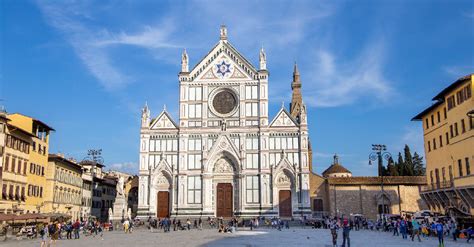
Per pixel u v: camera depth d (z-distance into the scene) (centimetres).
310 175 9912
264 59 9919
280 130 9606
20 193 7488
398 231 6406
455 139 6588
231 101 9881
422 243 4584
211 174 9538
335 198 9519
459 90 6425
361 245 4356
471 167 6041
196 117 9788
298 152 9512
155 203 9500
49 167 8900
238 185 9494
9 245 4900
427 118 7956
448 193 6931
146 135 9744
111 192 13175
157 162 9650
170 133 9731
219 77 9925
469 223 5700
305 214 9200
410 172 12025
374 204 9438
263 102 9719
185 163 9594
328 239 5344
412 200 9419
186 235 6425
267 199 9350
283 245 4484
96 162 11938
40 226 6756
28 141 7862
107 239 5766
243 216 9306
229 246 4425
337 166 13488
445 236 5581
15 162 7319
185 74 9944
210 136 9706
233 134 9675
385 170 12112
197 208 9406
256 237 5828
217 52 10056
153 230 8212
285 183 9444
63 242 5300
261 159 9494
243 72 9906
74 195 10150
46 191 8769
